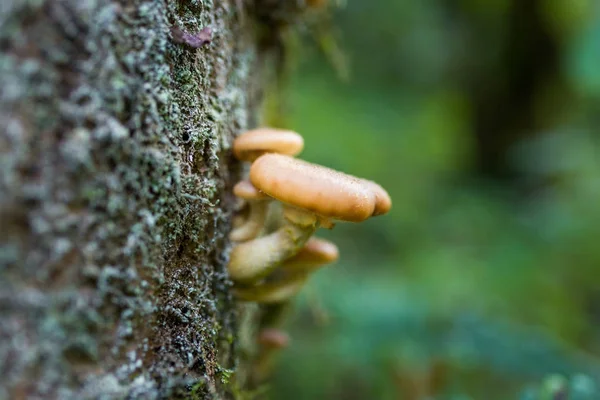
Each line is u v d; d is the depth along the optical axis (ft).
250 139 0.77
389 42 3.04
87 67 0.59
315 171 0.69
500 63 3.35
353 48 2.95
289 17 0.99
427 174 2.84
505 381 1.45
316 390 1.40
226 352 0.78
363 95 2.92
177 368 0.67
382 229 2.40
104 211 0.61
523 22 3.17
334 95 2.73
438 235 2.45
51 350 0.58
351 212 0.68
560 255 2.35
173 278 0.68
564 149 2.94
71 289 0.59
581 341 1.97
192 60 0.69
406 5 3.01
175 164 0.67
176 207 0.67
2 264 0.57
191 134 0.69
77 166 0.59
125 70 0.62
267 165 0.69
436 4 3.17
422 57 3.16
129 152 0.62
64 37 0.58
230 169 0.79
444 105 3.34
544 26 3.13
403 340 1.32
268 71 1.02
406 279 2.03
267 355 0.96
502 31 3.27
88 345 0.60
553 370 1.17
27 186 0.57
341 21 2.86
